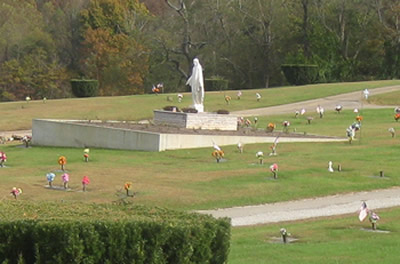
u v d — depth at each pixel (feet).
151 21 428.56
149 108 272.92
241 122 226.17
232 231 102.94
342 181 144.66
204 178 144.87
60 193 130.31
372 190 140.36
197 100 218.38
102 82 402.93
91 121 216.13
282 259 80.33
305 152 176.04
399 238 92.68
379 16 401.08
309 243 91.09
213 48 413.18
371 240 91.30
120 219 59.26
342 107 269.85
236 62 413.80
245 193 132.77
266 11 404.36
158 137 181.06
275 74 417.90
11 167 161.07
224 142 189.47
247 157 170.40
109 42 405.80
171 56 415.64
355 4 404.36
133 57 404.16
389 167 157.07
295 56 396.98
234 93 308.40
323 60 389.60
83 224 56.85
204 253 59.06
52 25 428.15
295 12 424.46
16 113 268.00
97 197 127.44
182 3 401.90
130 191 132.05
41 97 404.36
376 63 406.21
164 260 57.41
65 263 56.18
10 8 411.95
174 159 169.58
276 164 155.02
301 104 282.36
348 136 195.31
